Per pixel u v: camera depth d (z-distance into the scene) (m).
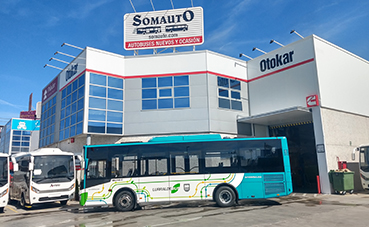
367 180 15.32
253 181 12.25
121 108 19.70
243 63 21.83
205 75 19.75
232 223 8.54
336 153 16.67
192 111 19.39
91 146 12.63
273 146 12.63
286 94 18.70
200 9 21.41
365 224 8.09
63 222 10.12
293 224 8.23
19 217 12.05
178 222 9.02
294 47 18.41
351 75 19.27
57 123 23.28
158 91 19.81
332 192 15.75
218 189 12.20
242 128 20.53
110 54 19.83
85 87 18.55
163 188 12.20
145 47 21.30
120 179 12.27
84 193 12.18
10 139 52.44
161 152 12.55
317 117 16.48
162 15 21.61
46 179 14.05
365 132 19.34
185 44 21.09
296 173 20.33
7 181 12.90
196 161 12.47
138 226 8.65
